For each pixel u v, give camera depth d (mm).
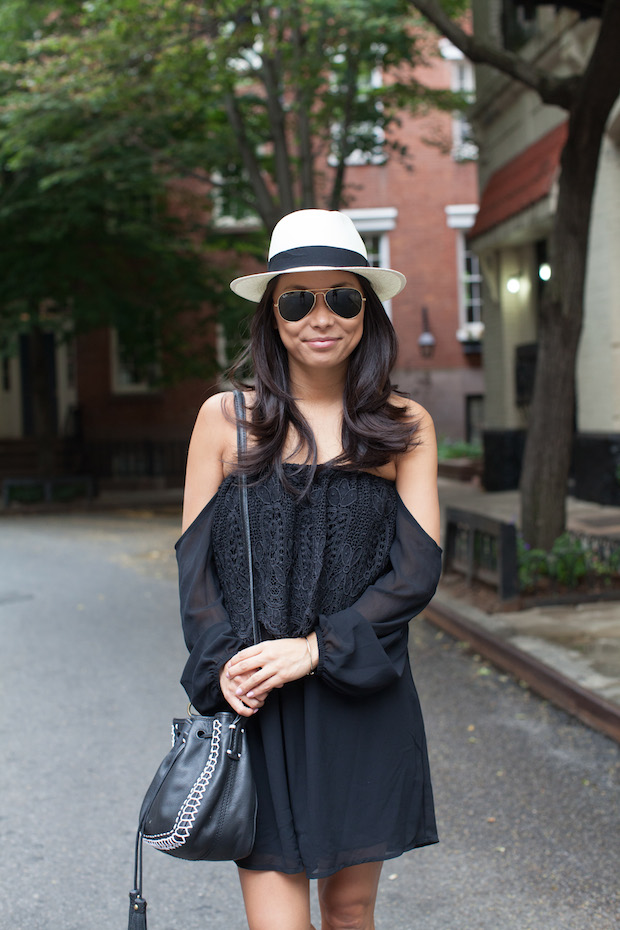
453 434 23047
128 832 3633
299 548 1913
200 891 3178
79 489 17766
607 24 6164
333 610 1907
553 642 5969
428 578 1931
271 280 2002
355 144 13008
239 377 2094
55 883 3221
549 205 11844
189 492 2008
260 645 1838
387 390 2006
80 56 10438
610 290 11547
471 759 4344
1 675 6016
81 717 5082
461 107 14586
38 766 4336
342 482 1949
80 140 13055
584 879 3166
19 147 12445
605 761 4273
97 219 16062
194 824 1744
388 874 3260
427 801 2002
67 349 22422
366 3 9883
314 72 10961
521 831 3559
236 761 1812
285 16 9758
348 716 1904
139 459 21547
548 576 7285
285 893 1862
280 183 12289
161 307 17359
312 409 2033
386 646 1902
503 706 5168
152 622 7688
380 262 23141
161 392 21828
